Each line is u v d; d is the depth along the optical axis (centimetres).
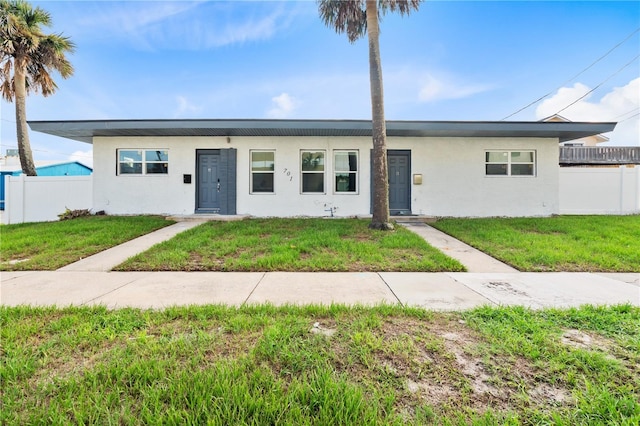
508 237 761
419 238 745
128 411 176
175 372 214
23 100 1316
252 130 1045
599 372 217
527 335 273
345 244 681
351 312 330
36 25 1287
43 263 570
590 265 551
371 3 868
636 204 1193
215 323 303
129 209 1141
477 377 213
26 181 1091
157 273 516
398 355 240
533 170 1165
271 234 809
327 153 1152
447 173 1158
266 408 175
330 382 199
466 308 351
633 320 306
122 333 277
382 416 175
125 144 1138
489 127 1026
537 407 183
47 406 182
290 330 278
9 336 268
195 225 952
